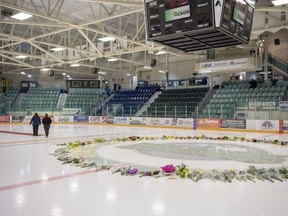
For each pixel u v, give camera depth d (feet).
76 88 122.01
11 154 32.60
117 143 43.57
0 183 20.20
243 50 72.02
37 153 33.30
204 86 103.04
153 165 26.63
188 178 21.84
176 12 28.27
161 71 110.83
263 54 79.00
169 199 16.92
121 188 19.10
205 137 51.75
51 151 34.94
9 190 18.60
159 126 83.82
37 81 128.88
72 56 86.53
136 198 17.08
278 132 65.00
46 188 19.04
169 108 92.68
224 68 72.08
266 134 61.93
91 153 33.22
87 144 41.73
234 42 30.76
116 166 25.86
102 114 103.45
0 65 123.03
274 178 21.86
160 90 107.14
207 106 82.53
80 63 104.12
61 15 70.38
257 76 95.35
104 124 95.86
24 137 52.19
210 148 38.40
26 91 123.03
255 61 68.33
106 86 127.34
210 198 17.13
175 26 28.50
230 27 27.76
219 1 26.12
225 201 16.58
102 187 19.30
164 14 29.14
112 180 21.08
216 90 87.71
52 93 120.06
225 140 48.65
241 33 29.81
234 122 70.85
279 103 68.95
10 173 23.16
